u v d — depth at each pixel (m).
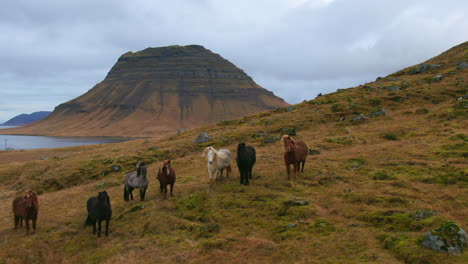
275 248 7.64
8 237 11.70
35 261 9.71
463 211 8.88
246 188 13.20
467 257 6.07
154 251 8.56
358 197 10.81
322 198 11.29
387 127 25.94
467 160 14.08
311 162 17.31
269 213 10.25
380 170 14.40
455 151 15.73
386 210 9.24
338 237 7.80
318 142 23.95
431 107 31.00
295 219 9.55
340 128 28.80
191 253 8.05
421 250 6.44
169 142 37.34
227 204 11.48
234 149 26.73
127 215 12.30
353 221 8.98
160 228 10.23
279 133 31.50
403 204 9.83
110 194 17.03
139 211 12.40
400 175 13.31
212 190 13.39
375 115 31.25
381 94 39.28
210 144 31.66
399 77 49.72
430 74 46.94
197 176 18.12
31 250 10.20
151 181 19.30
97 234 11.06
